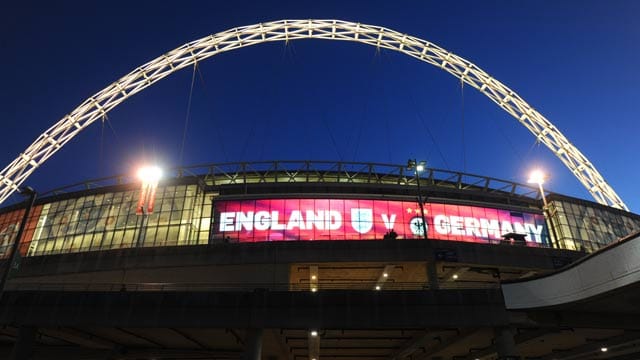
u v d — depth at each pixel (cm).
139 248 4803
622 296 1875
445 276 5100
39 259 5088
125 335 3481
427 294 3159
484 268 4825
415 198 6362
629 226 7781
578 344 3772
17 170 7519
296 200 6169
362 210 6206
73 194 6794
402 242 4519
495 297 3122
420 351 4256
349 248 4522
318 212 6128
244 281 4669
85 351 3991
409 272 4931
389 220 6203
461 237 6344
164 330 3300
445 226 6350
